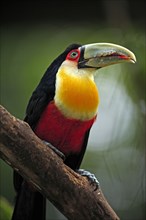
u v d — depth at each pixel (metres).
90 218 7.96
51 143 9.27
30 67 13.95
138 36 12.06
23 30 14.40
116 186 12.94
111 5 13.25
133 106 11.41
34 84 13.67
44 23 14.22
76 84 8.98
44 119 9.09
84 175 8.45
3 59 14.27
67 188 7.84
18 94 13.71
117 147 11.37
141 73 11.55
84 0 13.70
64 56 9.44
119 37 12.79
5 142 7.54
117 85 11.39
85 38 13.86
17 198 9.16
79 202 7.89
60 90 8.98
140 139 11.34
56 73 9.27
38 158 7.68
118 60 9.32
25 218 9.12
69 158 9.55
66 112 8.95
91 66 9.30
